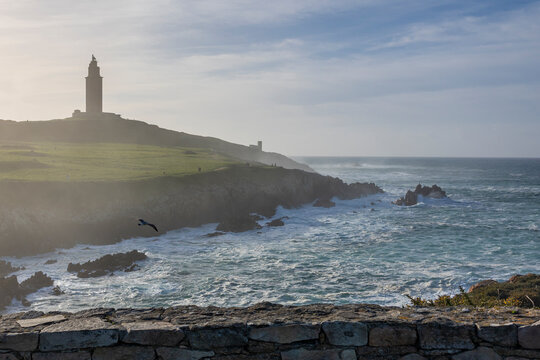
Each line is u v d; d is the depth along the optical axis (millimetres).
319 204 77688
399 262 37438
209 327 6469
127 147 132625
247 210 68375
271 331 6473
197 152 134500
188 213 62281
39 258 41719
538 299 19312
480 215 67375
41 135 149875
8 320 6844
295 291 30000
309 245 45844
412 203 80375
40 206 51906
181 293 30062
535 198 91125
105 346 6391
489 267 35281
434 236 49812
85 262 39781
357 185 96188
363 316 6758
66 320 6793
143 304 27984
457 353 6375
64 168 75250
